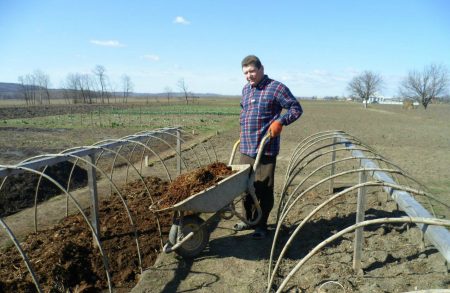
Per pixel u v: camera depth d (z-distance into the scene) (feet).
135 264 14.64
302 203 21.76
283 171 31.86
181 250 14.52
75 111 129.18
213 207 14.30
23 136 56.85
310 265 13.78
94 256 14.70
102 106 177.27
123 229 17.28
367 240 15.74
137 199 21.40
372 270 13.10
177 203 13.78
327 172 31.27
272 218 19.58
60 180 26.30
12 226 18.54
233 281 13.10
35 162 11.98
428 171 33.04
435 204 20.89
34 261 13.61
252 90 16.97
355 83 277.23
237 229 17.87
